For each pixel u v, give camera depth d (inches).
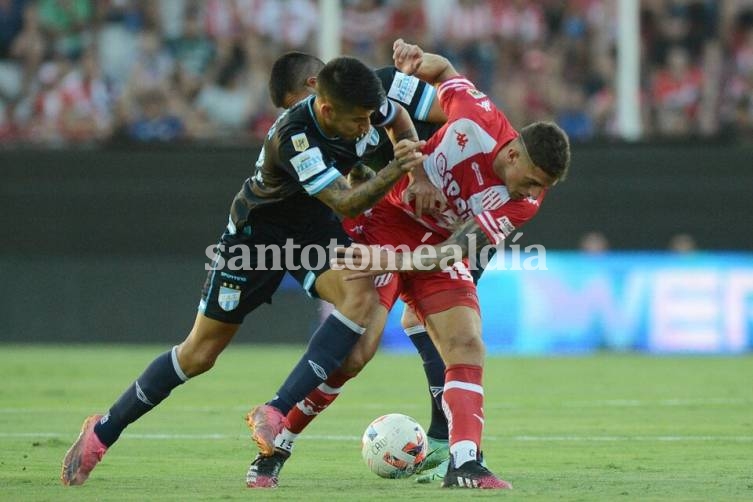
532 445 995.9
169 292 2191.2
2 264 2212.1
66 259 2222.0
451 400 732.7
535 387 1530.5
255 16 2541.8
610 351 2069.4
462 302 749.9
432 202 766.5
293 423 762.2
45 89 2502.5
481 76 2495.1
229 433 1079.0
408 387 1535.4
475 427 729.0
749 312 2052.2
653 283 2068.2
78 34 2566.4
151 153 2217.0
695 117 2448.3
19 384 1551.4
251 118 2470.5
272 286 771.4
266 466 759.1
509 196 748.6
